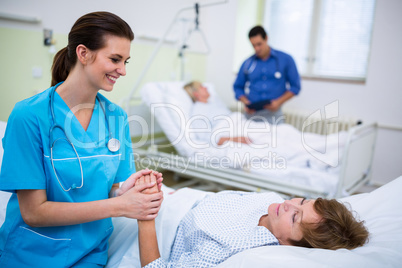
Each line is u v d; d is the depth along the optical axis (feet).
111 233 3.64
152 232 3.05
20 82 6.46
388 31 9.05
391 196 3.59
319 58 10.96
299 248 2.75
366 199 3.66
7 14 6.02
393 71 9.14
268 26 12.14
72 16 6.15
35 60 6.62
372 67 9.45
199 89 9.44
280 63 9.15
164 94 8.42
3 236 2.95
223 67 12.33
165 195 4.29
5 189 2.52
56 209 2.63
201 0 11.39
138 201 2.83
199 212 3.59
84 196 2.98
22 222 2.88
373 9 9.73
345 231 2.89
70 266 2.95
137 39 8.68
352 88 9.90
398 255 2.59
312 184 6.39
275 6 11.82
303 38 11.23
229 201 3.69
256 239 2.99
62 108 2.80
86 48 2.60
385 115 9.42
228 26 11.93
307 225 2.97
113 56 2.64
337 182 6.18
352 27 10.18
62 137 2.77
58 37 6.42
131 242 3.59
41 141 2.66
